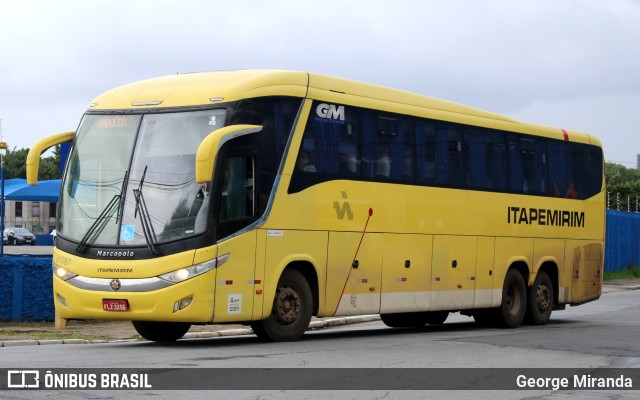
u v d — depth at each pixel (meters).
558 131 25.89
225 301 16.42
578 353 16.42
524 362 14.88
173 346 17.36
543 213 24.98
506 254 23.62
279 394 11.04
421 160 20.97
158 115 16.98
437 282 21.41
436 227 21.34
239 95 16.81
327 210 18.42
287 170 17.55
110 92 17.89
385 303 19.97
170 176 16.52
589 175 27.05
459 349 16.78
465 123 22.44
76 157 17.33
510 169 23.89
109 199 16.72
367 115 19.55
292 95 17.77
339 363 14.12
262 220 17.05
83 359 14.35
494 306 23.25
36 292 25.36
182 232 16.20
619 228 57.19
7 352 16.12
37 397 10.56
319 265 18.31
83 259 16.58
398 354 15.67
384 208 19.84
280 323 17.83
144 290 16.09
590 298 27.02
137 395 10.77
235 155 16.66
